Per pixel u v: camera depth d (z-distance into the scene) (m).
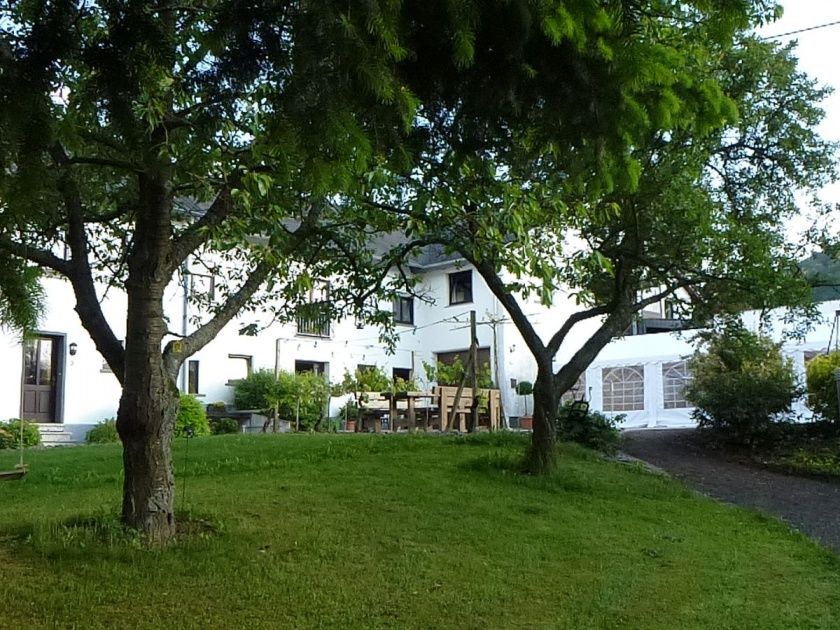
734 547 7.94
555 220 8.66
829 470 12.85
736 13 4.64
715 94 5.07
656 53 4.66
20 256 6.78
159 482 6.51
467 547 7.11
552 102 4.76
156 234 6.57
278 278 9.38
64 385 19.59
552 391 11.07
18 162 4.12
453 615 5.45
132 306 6.53
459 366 20.86
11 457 12.20
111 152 7.10
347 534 7.22
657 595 6.15
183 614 5.12
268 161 5.77
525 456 11.22
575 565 6.82
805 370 17.25
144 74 4.59
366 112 4.21
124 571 5.76
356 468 10.71
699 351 17.58
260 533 7.00
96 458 12.11
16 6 4.46
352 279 10.31
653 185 9.95
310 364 26.62
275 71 4.46
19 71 4.09
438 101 4.93
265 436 14.78
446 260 29.42
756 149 12.70
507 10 4.26
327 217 9.21
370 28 3.88
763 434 15.45
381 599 5.65
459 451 12.52
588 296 10.62
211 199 6.80
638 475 11.98
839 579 6.96
